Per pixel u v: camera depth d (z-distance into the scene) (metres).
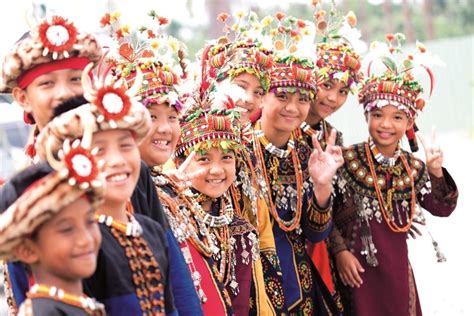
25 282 6.64
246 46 10.45
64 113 6.70
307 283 10.83
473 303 16.11
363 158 11.48
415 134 11.88
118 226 6.82
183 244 8.55
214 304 8.66
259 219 10.20
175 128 8.69
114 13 9.05
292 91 10.48
